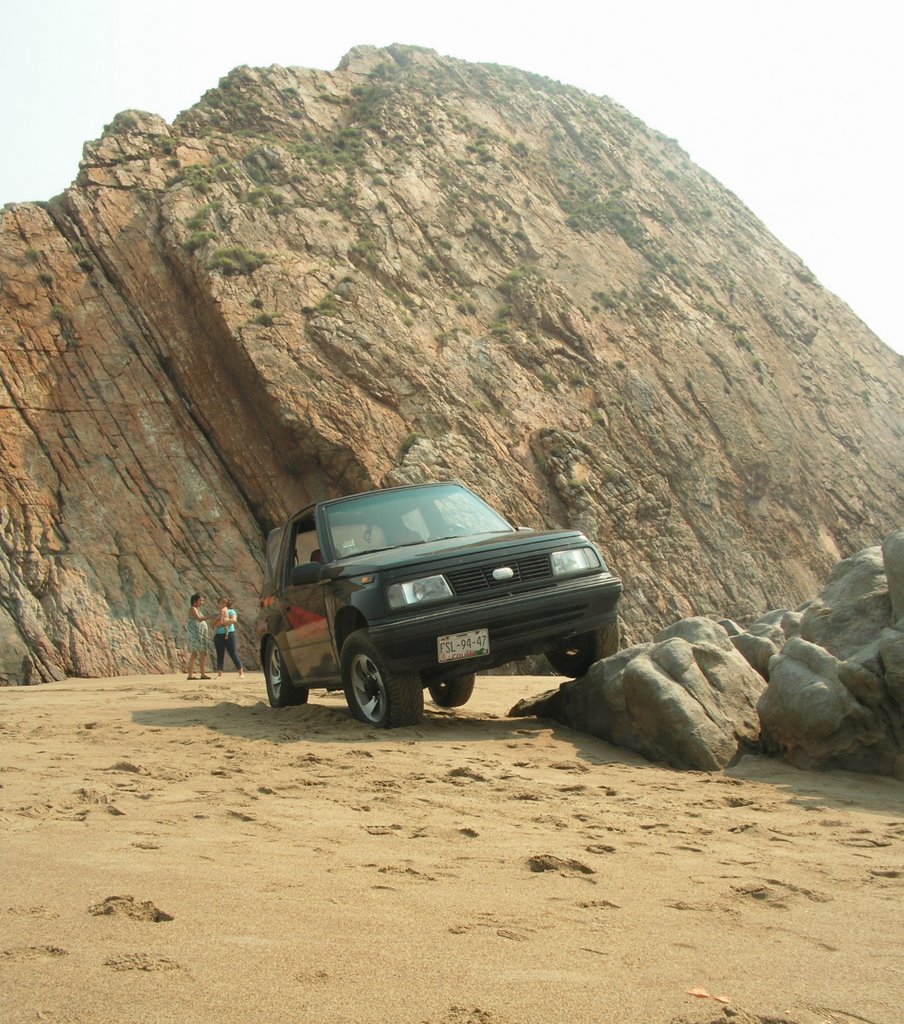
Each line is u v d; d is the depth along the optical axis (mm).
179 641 27484
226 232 33938
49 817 4949
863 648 7066
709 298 42875
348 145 40812
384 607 8398
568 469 32406
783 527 37031
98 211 33781
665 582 32406
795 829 4938
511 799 5598
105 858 4008
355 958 2812
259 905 3338
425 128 43031
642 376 36875
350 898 3479
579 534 9203
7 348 30516
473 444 31312
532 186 43594
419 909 3363
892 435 43812
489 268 38594
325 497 30391
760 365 40562
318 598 9477
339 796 5609
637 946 3051
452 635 8406
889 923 3379
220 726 9438
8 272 31781
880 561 7660
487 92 47969
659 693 6992
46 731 9164
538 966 2818
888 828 4984
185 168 36281
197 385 31609
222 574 29156
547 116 48438
